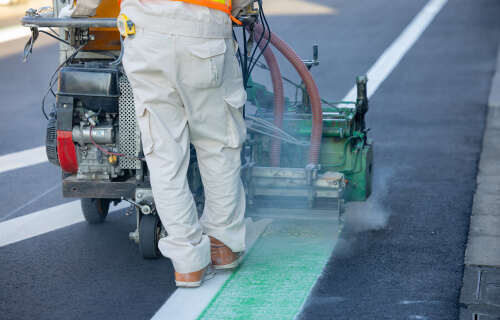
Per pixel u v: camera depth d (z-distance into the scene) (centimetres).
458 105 1186
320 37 1812
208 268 531
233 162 523
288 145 646
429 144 959
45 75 1405
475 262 571
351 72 1451
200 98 493
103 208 664
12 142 981
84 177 558
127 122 538
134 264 570
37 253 595
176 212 498
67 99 538
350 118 641
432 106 1182
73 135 540
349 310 486
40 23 509
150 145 491
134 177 571
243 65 594
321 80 1375
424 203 722
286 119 649
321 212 603
